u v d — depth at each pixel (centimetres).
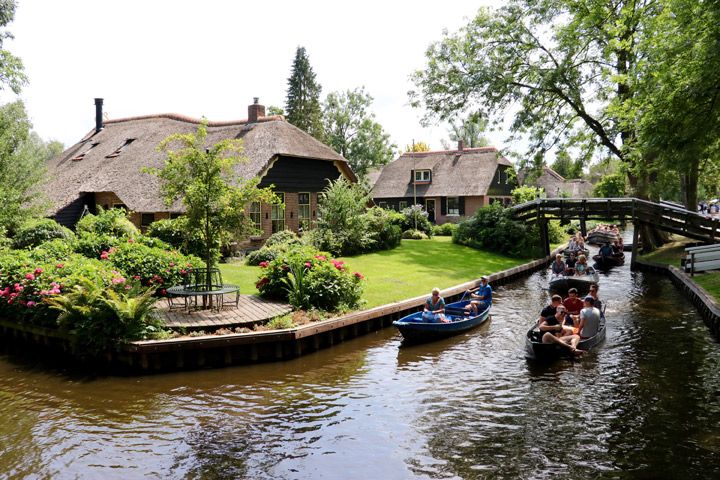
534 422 897
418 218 3534
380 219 2772
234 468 758
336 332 1399
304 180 2819
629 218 2741
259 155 2573
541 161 2983
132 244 1608
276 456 792
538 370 1166
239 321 1284
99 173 2872
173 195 1341
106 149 3195
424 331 1391
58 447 817
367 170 5797
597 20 2544
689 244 3002
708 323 1516
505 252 3014
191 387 1074
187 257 1633
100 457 787
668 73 1406
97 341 1159
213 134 2980
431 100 3039
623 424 882
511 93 2845
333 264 1527
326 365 1218
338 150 5909
